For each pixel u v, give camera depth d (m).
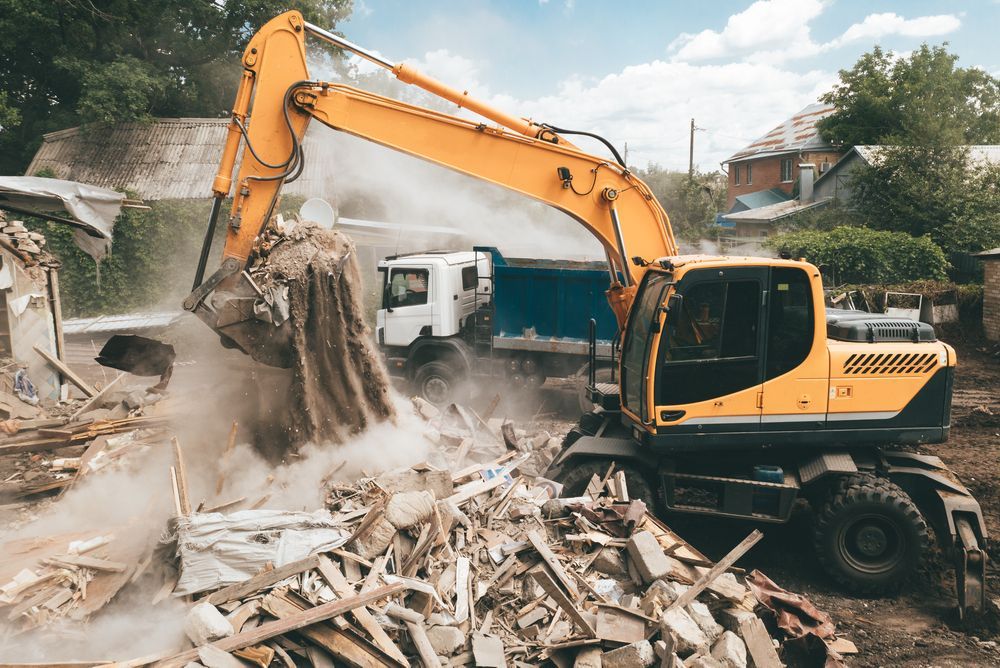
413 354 11.77
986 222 21.72
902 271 19.23
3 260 9.24
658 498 6.89
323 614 4.13
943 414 6.35
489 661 4.41
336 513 5.57
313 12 25.34
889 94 33.56
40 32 22.94
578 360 11.05
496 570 5.34
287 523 4.88
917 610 6.09
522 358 11.32
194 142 22.88
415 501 5.36
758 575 5.91
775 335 6.27
